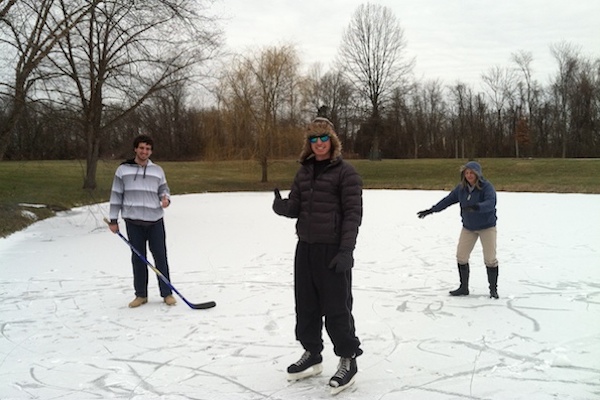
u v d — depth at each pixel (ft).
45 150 52.65
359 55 149.07
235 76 86.69
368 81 149.48
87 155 59.47
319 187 10.37
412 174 108.27
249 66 86.69
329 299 10.23
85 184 59.57
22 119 44.24
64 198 62.80
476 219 16.85
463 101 198.08
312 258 10.35
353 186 10.21
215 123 89.40
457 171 107.04
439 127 208.74
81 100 47.83
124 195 16.53
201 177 103.55
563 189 71.36
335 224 10.23
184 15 47.06
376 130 150.71
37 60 40.19
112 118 56.13
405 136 206.59
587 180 83.71
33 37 40.14
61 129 46.96
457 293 17.65
